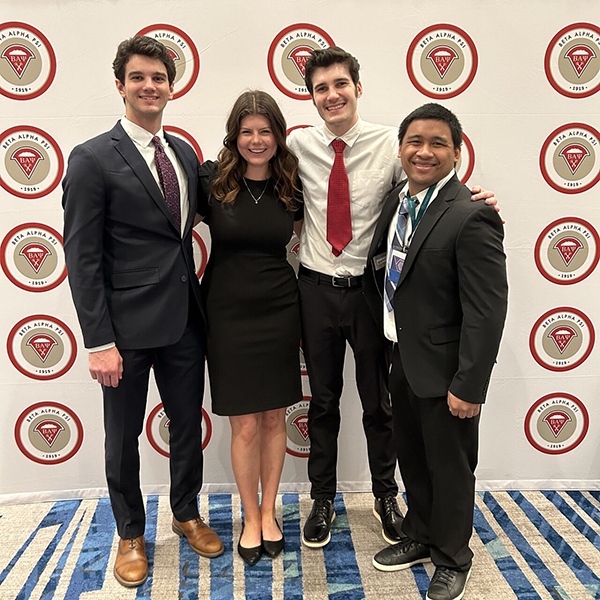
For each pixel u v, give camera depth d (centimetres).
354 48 218
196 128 222
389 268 183
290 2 214
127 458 191
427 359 171
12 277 230
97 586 192
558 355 243
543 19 218
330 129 193
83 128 221
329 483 219
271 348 195
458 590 181
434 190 170
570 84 222
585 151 227
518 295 238
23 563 204
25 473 245
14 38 213
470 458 180
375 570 198
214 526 224
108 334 174
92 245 171
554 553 207
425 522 195
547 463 251
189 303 195
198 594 187
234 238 188
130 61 171
